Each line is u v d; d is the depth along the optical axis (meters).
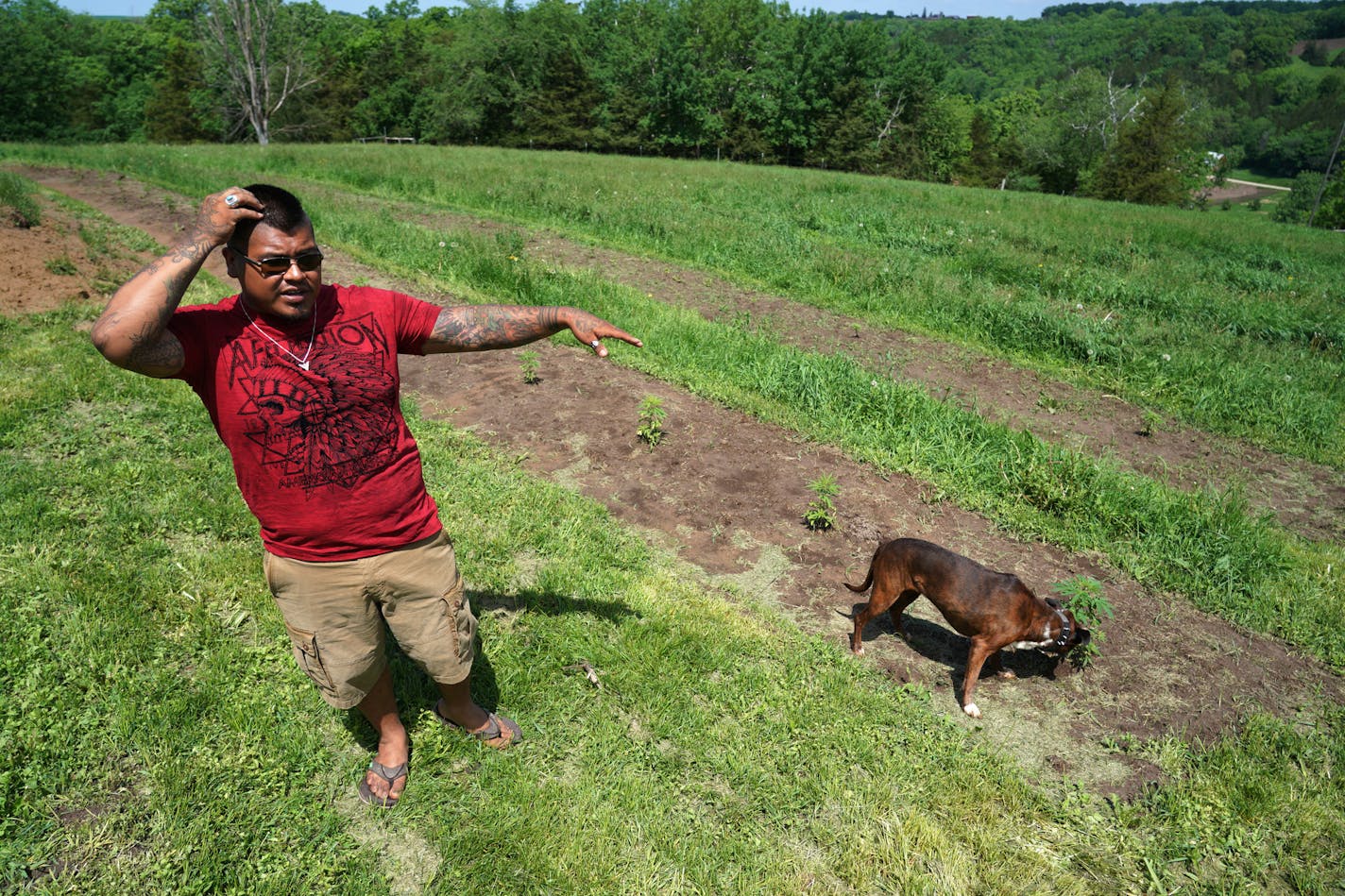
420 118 69.81
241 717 3.56
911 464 6.59
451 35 76.19
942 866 3.20
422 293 10.50
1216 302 12.02
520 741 3.63
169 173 19.70
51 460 5.59
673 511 5.77
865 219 17.80
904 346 10.13
